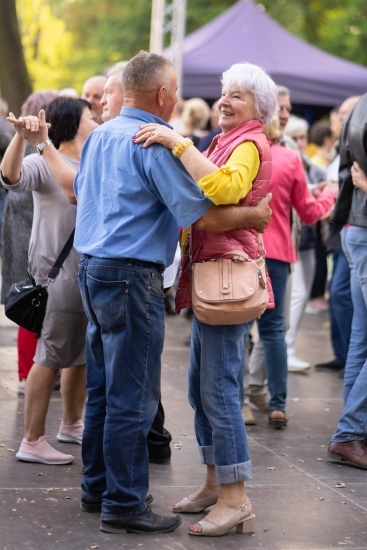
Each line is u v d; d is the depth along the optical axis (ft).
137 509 18.58
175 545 18.16
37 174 22.03
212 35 73.00
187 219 17.38
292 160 27.09
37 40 157.99
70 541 18.07
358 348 25.58
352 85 71.56
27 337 29.45
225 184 17.22
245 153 17.89
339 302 35.83
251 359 29.86
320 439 26.89
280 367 27.68
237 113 18.54
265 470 23.48
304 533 19.17
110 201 17.92
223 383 18.60
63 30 165.99
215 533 18.66
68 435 24.76
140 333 17.95
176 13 71.97
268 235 26.91
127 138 17.94
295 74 70.08
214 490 19.99
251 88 18.47
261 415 29.40
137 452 18.49
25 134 21.01
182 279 18.97
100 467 19.54
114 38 145.59
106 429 18.42
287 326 28.68
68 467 22.75
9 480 21.48
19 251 28.78
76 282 22.07
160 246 18.08
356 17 132.87
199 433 19.94
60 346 22.30
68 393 24.43
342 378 35.91
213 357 18.54
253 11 73.92
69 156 23.12
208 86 69.51
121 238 17.75
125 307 17.80
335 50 132.67
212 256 18.30
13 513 19.39
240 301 17.98
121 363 18.06
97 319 18.61
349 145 24.40
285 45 73.77
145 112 18.43
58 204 22.13
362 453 24.04
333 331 36.91
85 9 161.68
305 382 34.91
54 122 23.06
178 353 39.17
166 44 140.67
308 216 27.68
